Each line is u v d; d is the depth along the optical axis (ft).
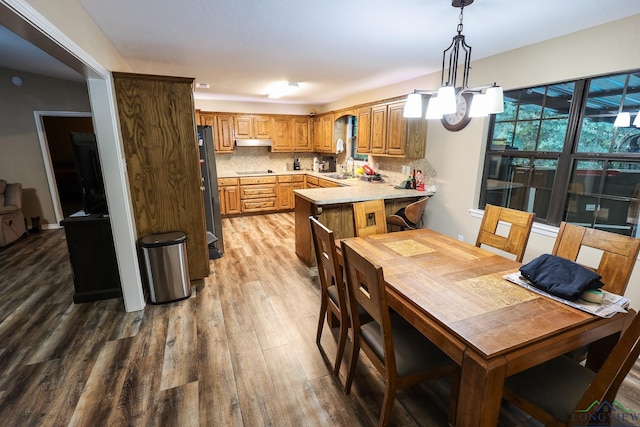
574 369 4.47
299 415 5.39
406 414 5.45
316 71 11.89
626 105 7.34
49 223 16.60
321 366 6.58
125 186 8.11
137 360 6.69
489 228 7.64
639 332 2.98
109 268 9.21
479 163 10.69
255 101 20.44
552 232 8.82
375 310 4.48
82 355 6.83
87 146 9.09
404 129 12.55
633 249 5.14
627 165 7.50
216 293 9.76
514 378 4.31
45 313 8.50
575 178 8.54
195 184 9.53
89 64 6.33
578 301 4.72
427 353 4.88
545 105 8.95
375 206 8.68
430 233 8.42
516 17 6.82
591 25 7.29
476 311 4.48
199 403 5.60
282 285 10.34
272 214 21.01
